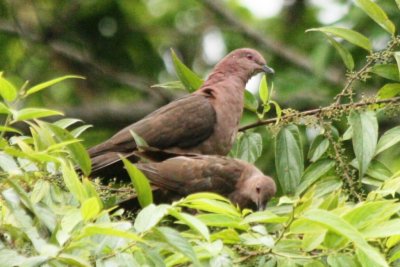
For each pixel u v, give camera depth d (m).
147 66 23.12
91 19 23.28
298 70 22.30
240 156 12.73
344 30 11.79
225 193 12.43
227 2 25.19
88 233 8.40
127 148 13.35
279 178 11.84
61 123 11.11
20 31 22.86
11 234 8.80
